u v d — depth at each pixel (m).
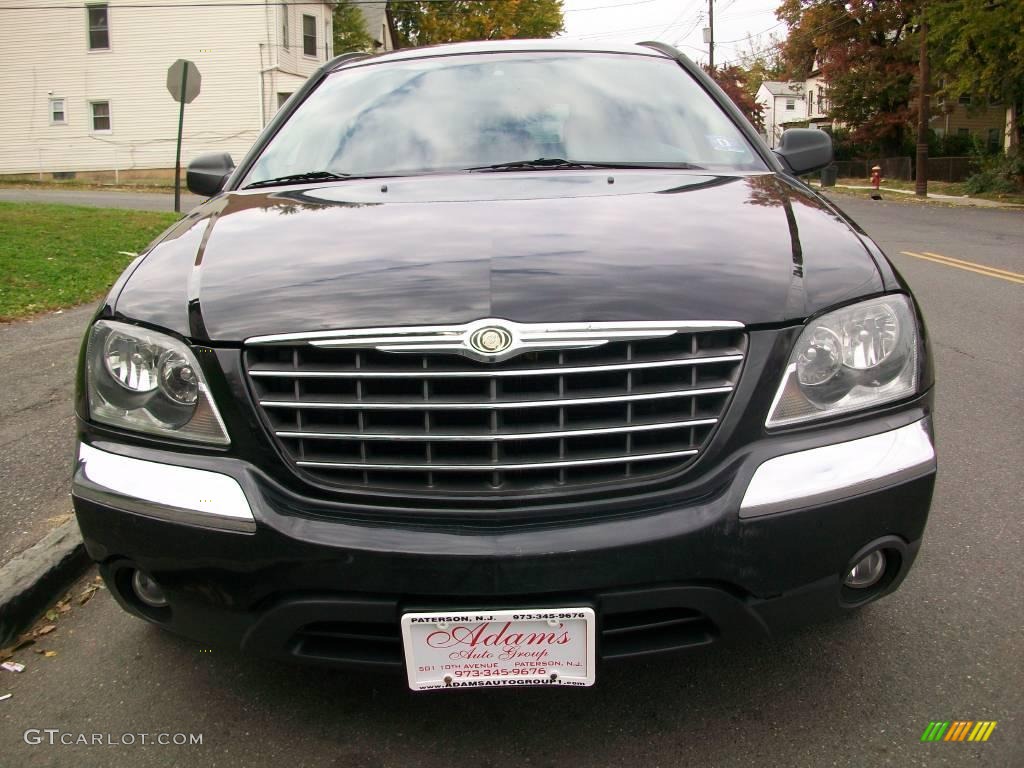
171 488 2.13
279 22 30.02
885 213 20.78
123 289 2.38
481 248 2.30
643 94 3.56
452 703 2.48
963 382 5.58
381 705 2.48
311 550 2.02
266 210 2.80
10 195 23.56
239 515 2.07
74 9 30.44
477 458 2.05
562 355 2.02
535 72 3.67
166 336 2.19
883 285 2.26
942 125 47.41
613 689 2.51
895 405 2.21
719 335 2.08
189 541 2.10
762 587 2.07
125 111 30.88
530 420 2.04
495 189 2.86
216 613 2.15
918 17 27.11
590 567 1.98
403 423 2.06
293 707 2.48
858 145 45.19
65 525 3.38
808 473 2.07
